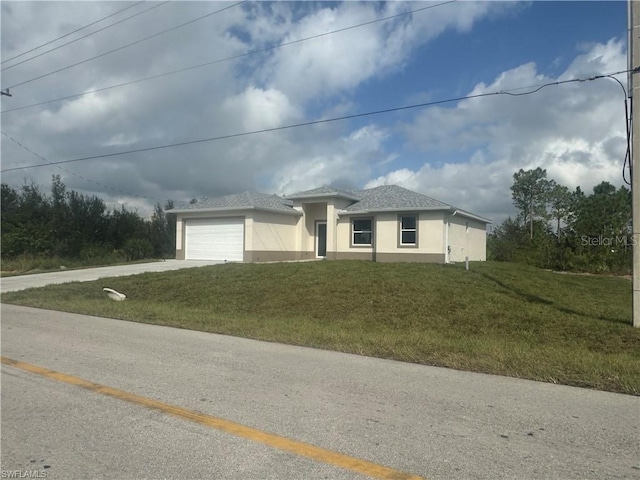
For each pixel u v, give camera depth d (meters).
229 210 26.05
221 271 20.41
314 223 28.80
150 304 14.37
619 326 11.22
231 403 5.18
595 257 30.75
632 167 10.48
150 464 3.78
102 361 7.09
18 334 9.29
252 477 3.56
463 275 18.36
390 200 25.58
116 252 33.72
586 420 4.67
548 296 15.92
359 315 12.65
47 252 31.98
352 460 3.82
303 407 5.05
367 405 5.11
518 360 7.06
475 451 3.97
